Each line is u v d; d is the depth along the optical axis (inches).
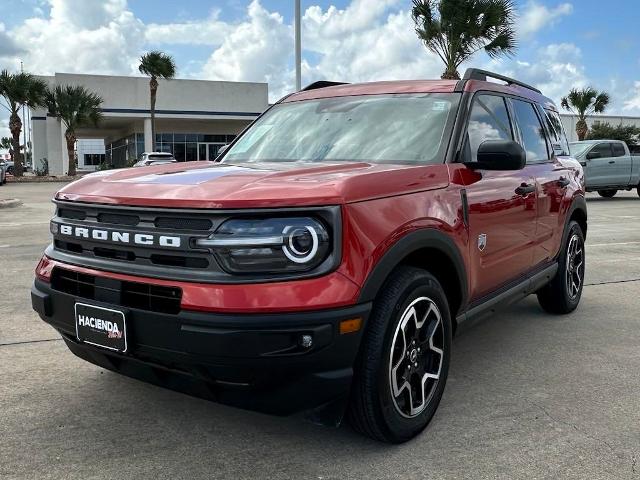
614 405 140.1
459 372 161.8
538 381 155.0
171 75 1619.1
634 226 497.0
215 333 98.1
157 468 110.9
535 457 115.6
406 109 153.9
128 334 107.3
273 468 111.0
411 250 115.0
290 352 99.3
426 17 822.5
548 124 208.1
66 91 1523.1
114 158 2369.6
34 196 896.3
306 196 102.3
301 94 184.7
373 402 111.2
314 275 101.2
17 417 131.6
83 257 117.1
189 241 102.3
